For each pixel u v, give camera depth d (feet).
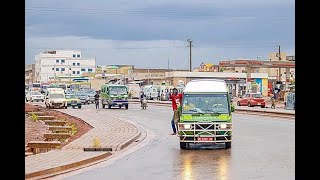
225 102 67.41
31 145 68.59
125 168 51.31
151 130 101.30
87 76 497.87
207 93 67.97
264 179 42.91
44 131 98.48
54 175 46.88
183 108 67.31
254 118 137.28
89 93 271.28
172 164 53.62
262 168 49.39
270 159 55.93
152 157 60.08
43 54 552.82
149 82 380.99
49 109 180.96
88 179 44.62
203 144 73.36
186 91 68.28
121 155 62.39
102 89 205.98
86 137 80.69
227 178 43.78
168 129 103.40
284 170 47.88
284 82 322.55
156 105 236.43
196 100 67.56
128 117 140.87
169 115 151.12
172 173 47.42
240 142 75.25
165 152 64.95
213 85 68.85
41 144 68.44
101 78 454.81
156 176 45.85
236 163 53.21
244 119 132.67
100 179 44.55
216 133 65.57
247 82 299.38
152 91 309.63
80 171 49.47
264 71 383.04
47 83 447.83
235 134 88.48
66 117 136.77
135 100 301.43
